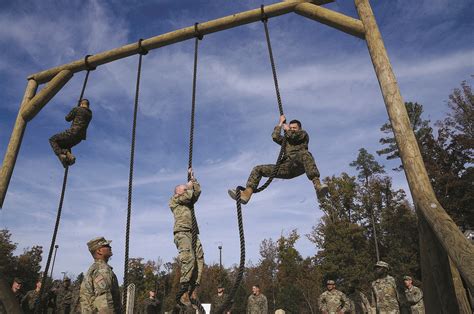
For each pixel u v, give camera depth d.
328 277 35.38
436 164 34.00
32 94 7.59
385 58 4.94
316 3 6.15
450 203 30.88
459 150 34.16
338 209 42.75
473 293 2.93
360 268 34.12
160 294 44.22
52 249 5.92
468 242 3.20
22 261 44.59
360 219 42.47
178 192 5.34
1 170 6.86
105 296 4.94
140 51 6.99
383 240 40.41
